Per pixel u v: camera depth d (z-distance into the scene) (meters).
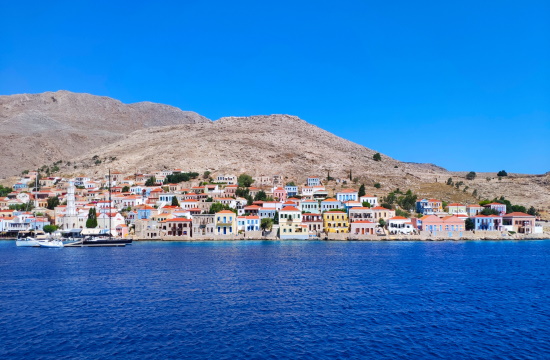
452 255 169.62
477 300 93.88
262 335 71.38
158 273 125.38
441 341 68.81
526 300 94.19
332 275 122.25
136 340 68.94
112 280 115.06
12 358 62.12
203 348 65.88
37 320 78.75
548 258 162.38
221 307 87.81
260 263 144.38
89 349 65.31
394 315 82.31
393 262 148.00
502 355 63.66
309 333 72.31
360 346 66.69
